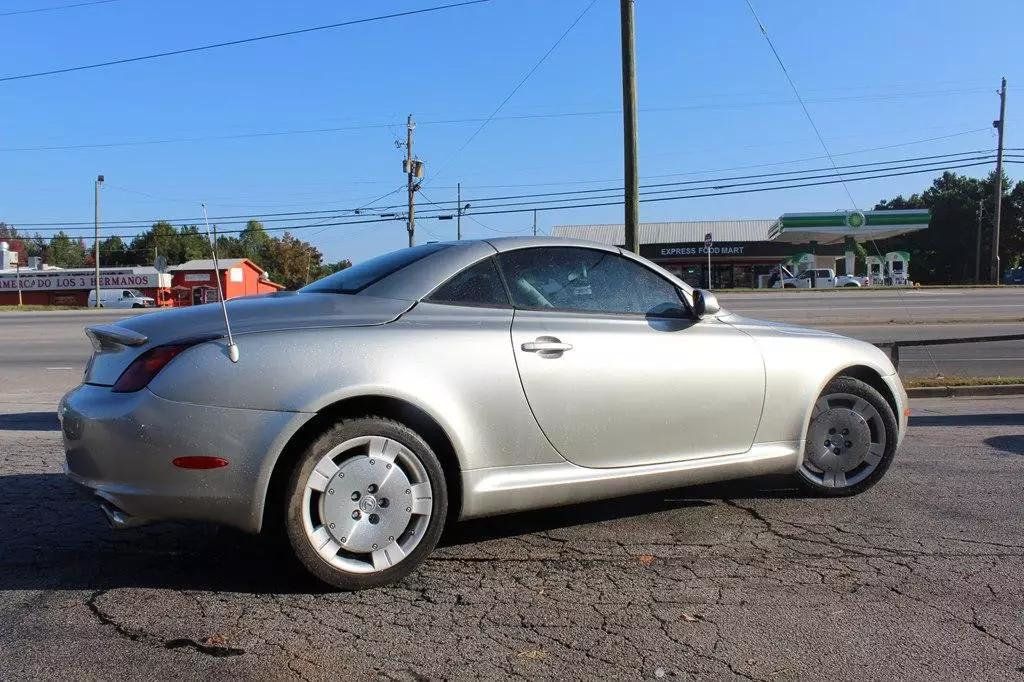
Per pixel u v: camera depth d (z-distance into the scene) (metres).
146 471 3.44
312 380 3.54
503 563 4.10
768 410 4.75
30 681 2.91
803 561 4.13
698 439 4.51
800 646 3.21
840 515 4.89
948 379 11.07
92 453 3.53
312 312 3.80
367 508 3.67
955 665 3.06
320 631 3.31
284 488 3.55
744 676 2.98
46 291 64.50
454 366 3.82
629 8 12.30
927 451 6.65
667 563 4.11
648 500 5.21
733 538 4.48
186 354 3.50
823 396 5.13
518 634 3.31
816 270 50.91
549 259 4.38
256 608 3.53
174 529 4.62
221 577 3.89
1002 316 24.30
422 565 4.06
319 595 3.67
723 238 62.62
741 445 4.68
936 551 4.27
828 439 5.18
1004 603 3.62
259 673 2.97
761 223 63.94
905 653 3.15
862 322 22.44
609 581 3.87
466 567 4.04
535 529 4.64
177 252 87.44
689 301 4.68
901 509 5.00
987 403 9.77
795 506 5.07
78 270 64.06
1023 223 62.78
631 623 3.41
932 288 42.16
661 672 3.00
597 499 4.27
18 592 3.71
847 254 56.06
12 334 23.86
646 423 4.31
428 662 3.07
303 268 76.19
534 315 4.18
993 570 4.00
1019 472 5.92
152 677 2.94
